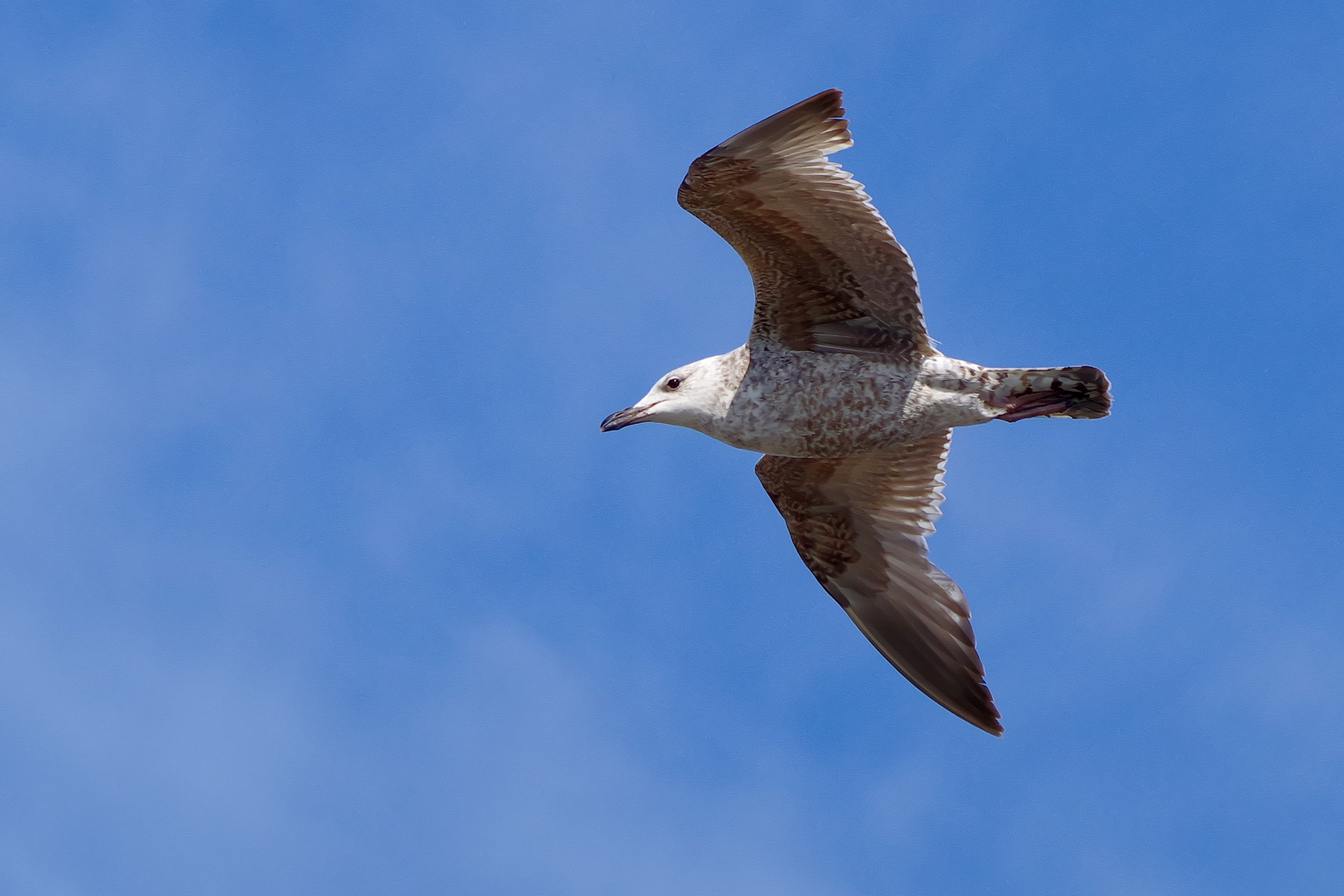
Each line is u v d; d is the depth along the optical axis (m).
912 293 14.12
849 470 16.23
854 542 16.67
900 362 14.55
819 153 13.35
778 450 15.20
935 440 16.12
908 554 16.44
